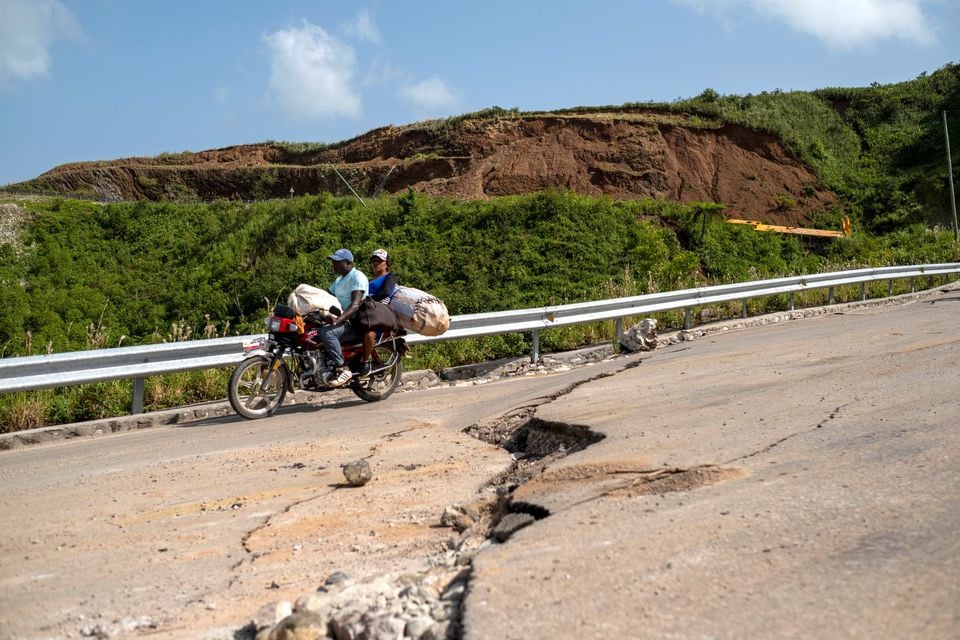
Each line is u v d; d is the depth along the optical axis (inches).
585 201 1380.4
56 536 182.2
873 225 1872.5
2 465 272.8
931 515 134.8
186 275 1374.3
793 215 1903.3
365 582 139.3
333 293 388.8
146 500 211.5
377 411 346.9
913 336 375.2
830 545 126.5
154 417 354.3
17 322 1186.0
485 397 357.4
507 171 2053.4
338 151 2566.4
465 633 106.2
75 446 307.0
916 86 2442.2
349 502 200.7
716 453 188.9
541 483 183.3
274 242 1403.8
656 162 2000.5
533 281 1158.3
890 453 174.9
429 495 202.5
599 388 314.5
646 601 112.2
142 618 134.4
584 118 2130.9
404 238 1328.7
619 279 1136.2
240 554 166.7
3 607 141.0
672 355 408.8
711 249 1382.9
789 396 251.9
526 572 126.3
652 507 154.4
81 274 1421.0
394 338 394.9
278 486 220.4
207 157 2785.4
